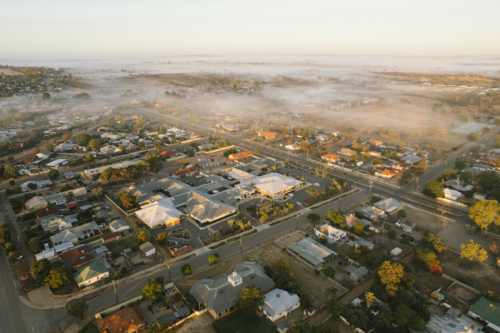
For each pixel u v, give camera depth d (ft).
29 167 587.27
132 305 260.62
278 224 395.75
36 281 279.08
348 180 541.75
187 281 290.56
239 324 239.71
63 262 310.24
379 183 528.63
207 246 348.38
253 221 403.34
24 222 396.57
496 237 359.05
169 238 363.97
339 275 298.35
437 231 375.25
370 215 402.52
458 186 488.02
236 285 265.34
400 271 253.65
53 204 435.53
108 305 260.21
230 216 415.85
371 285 280.72
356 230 363.15
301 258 324.19
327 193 471.62
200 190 488.02
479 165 581.94
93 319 245.45
